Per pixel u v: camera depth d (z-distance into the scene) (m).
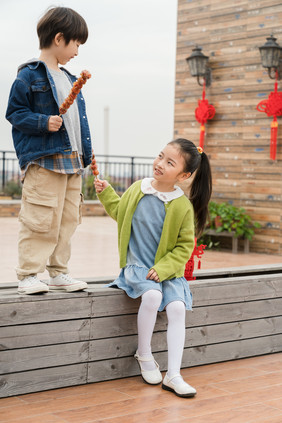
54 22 2.31
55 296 2.32
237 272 3.32
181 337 2.44
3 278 3.99
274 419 2.14
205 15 6.82
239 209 6.53
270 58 6.10
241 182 6.56
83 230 7.65
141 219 2.55
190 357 2.77
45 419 2.04
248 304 2.98
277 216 6.31
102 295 2.46
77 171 2.39
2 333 2.20
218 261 5.66
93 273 4.36
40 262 2.31
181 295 2.49
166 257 2.51
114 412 2.14
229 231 6.38
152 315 2.44
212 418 2.12
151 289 2.42
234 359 2.94
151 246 2.55
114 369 2.53
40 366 2.30
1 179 10.84
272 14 6.29
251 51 6.45
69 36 2.33
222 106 6.69
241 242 6.61
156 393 2.37
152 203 2.56
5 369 2.21
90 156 2.51
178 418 2.11
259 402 2.32
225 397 2.36
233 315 2.92
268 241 6.38
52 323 2.32
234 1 6.57
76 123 2.41
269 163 6.34
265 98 6.35
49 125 2.21
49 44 2.35
